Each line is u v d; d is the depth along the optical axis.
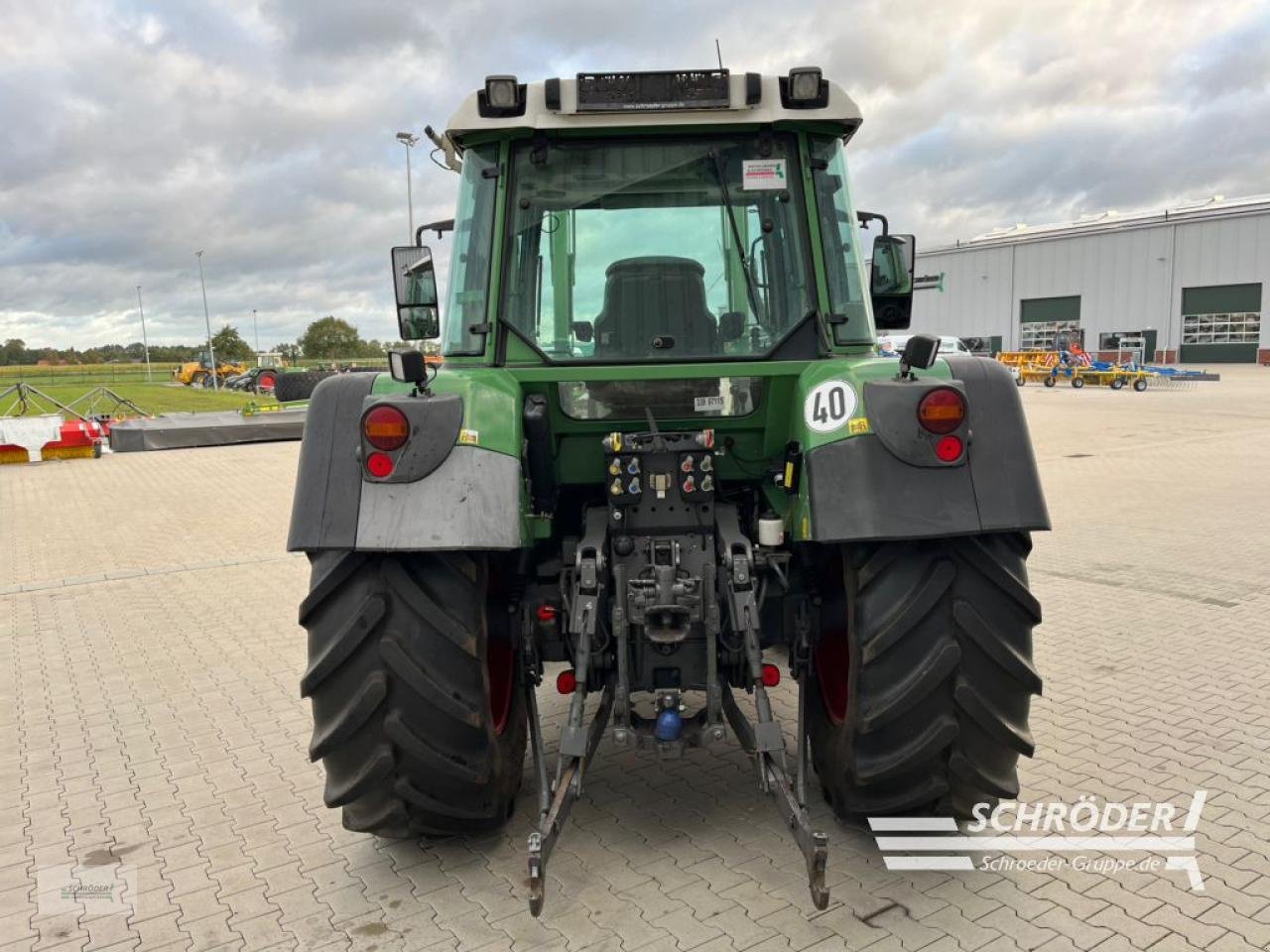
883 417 2.83
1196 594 6.61
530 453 3.25
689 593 3.11
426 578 2.94
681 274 3.49
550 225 3.50
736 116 3.38
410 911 3.02
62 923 3.03
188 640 6.20
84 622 6.65
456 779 3.01
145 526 10.41
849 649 3.01
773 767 2.97
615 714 3.14
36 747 4.50
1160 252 49.53
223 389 46.22
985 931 2.80
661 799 3.72
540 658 3.46
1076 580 7.07
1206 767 3.91
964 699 2.87
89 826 3.69
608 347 3.50
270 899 3.12
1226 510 9.84
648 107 3.37
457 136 3.50
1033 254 54.41
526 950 2.78
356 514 2.83
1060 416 20.83
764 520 3.27
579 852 3.33
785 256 3.51
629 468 3.24
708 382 3.39
